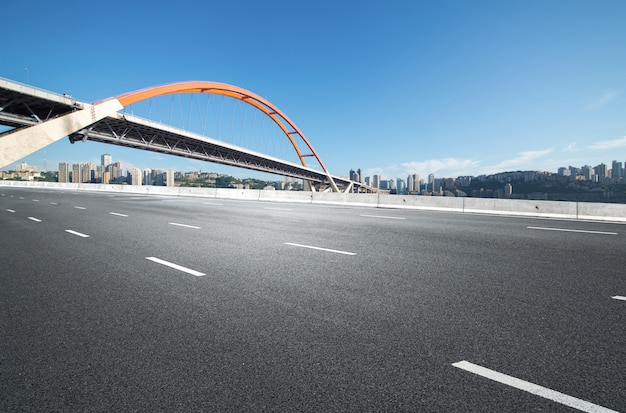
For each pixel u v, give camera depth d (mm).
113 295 4391
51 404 2207
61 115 52344
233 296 4320
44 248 7684
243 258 6578
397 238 8953
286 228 11062
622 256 6613
